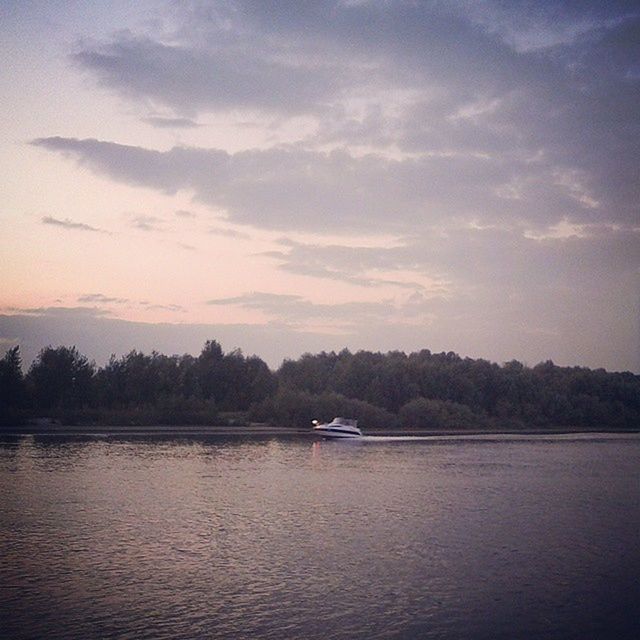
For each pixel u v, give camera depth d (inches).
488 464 3329.2
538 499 2255.2
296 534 1692.9
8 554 1477.6
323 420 5359.3
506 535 1701.5
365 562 1438.2
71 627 1075.9
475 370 6855.3
